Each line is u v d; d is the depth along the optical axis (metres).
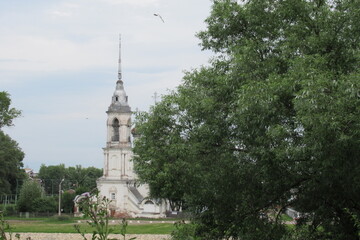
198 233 24.39
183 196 24.64
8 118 71.88
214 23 24.47
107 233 11.75
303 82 17.25
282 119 19.36
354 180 18.02
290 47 21.11
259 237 22.80
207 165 22.86
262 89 18.53
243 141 21.69
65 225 77.38
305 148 17.47
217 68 23.84
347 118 16.42
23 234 60.81
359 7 20.41
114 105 118.19
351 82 16.50
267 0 22.69
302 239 24.64
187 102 23.34
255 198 22.89
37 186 116.81
